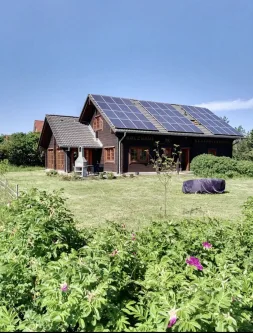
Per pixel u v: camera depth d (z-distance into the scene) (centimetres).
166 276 190
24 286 206
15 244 239
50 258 231
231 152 2162
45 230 247
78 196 1009
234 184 1358
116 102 1964
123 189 1186
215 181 1089
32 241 231
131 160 1775
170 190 1161
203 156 1741
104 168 1903
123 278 197
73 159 1923
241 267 246
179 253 234
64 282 169
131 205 849
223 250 261
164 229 282
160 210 777
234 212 755
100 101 1884
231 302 165
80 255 212
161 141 1864
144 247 250
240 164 1667
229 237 294
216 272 216
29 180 1528
